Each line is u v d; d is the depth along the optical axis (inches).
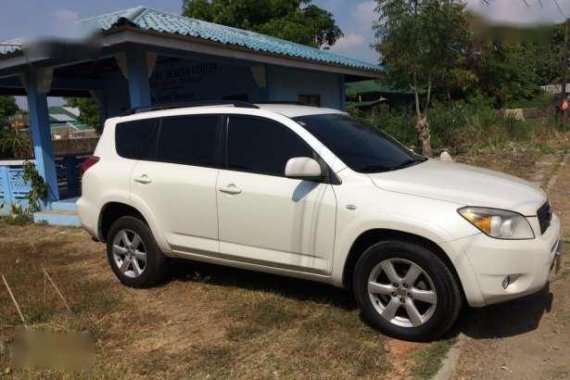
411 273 168.4
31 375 161.0
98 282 247.8
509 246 157.8
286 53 436.8
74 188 498.9
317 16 1030.4
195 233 213.3
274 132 199.5
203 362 165.2
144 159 230.1
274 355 166.7
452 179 180.2
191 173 212.8
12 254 313.9
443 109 773.9
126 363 166.9
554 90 1434.5
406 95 1253.1
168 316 203.5
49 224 395.9
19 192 425.1
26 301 225.6
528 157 597.0
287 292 218.4
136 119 237.8
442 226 160.9
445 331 168.2
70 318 203.8
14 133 712.4
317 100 555.2
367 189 176.1
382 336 176.1
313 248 184.5
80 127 1969.7
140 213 228.4
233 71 482.6
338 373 154.6
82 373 160.7
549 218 180.9
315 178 183.6
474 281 158.9
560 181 436.8
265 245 195.6
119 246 239.8
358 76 609.3
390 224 168.1
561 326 177.8
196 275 242.7
